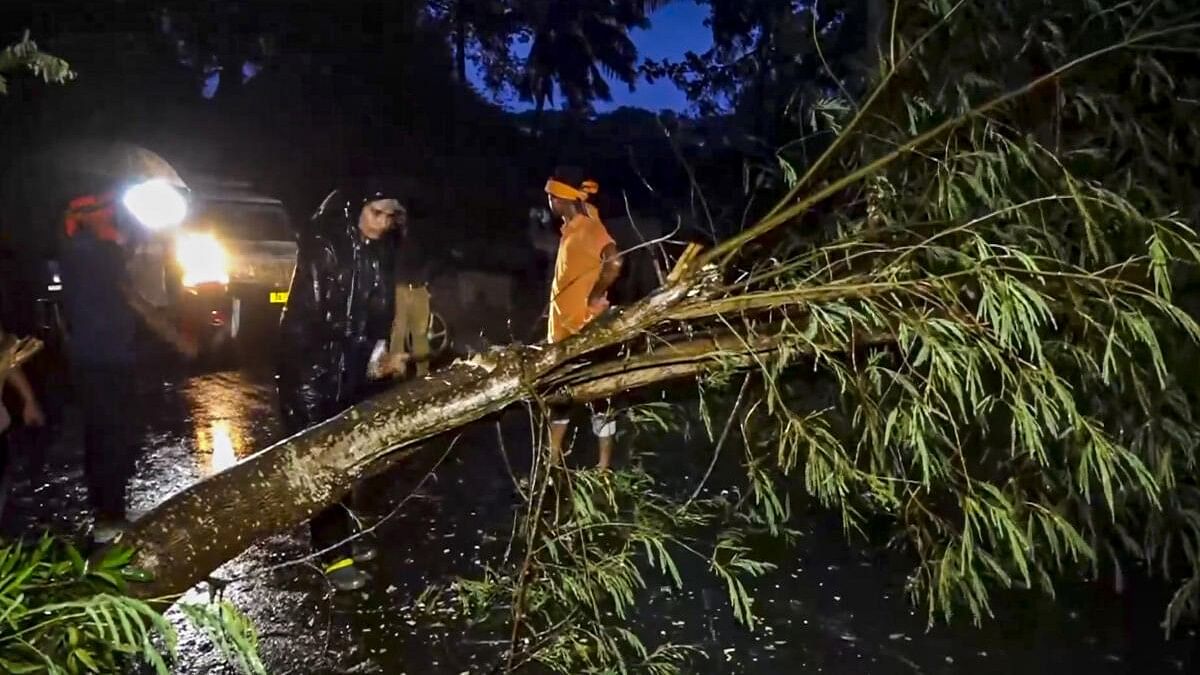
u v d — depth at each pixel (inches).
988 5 163.3
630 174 501.4
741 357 102.2
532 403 100.2
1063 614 166.4
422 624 161.2
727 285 100.3
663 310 96.3
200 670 144.0
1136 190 153.7
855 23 289.4
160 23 658.2
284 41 725.9
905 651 154.0
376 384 171.2
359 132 743.7
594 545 116.3
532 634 123.7
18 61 117.3
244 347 404.5
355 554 180.1
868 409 106.3
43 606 68.7
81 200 185.8
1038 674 147.9
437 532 201.8
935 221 108.7
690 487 218.8
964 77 150.3
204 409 314.0
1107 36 155.8
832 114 145.7
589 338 95.8
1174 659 152.9
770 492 110.7
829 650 153.8
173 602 86.0
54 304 236.1
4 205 320.5
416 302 173.6
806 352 103.7
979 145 122.6
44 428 249.9
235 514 89.7
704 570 181.0
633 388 104.4
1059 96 145.3
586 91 852.0
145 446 271.4
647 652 149.8
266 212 453.1
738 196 159.5
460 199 700.7
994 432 161.2
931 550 132.6
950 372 98.6
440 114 783.1
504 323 470.0
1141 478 104.8
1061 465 156.4
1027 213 132.6
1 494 154.6
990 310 95.0
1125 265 104.2
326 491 92.2
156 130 656.4
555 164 764.6
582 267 191.8
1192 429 153.9
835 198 136.4
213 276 386.9
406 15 778.2
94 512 189.2
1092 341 122.8
